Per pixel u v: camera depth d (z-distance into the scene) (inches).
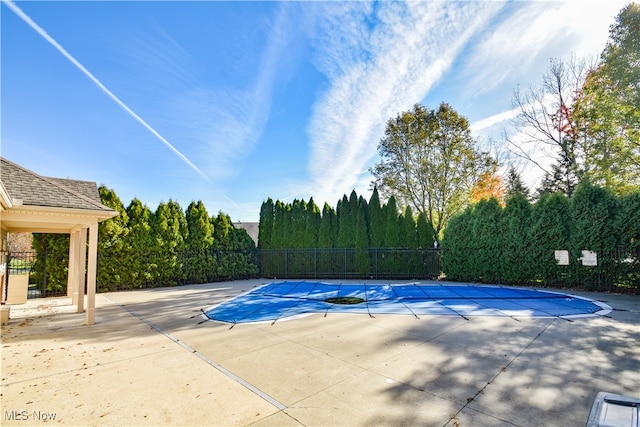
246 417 120.5
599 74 624.1
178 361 185.6
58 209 291.4
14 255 543.2
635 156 608.4
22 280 419.8
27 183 304.2
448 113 807.1
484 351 198.1
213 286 594.9
